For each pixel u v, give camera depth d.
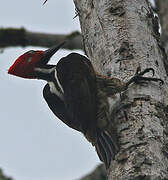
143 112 9.00
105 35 10.16
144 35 9.99
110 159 8.91
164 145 8.60
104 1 10.47
